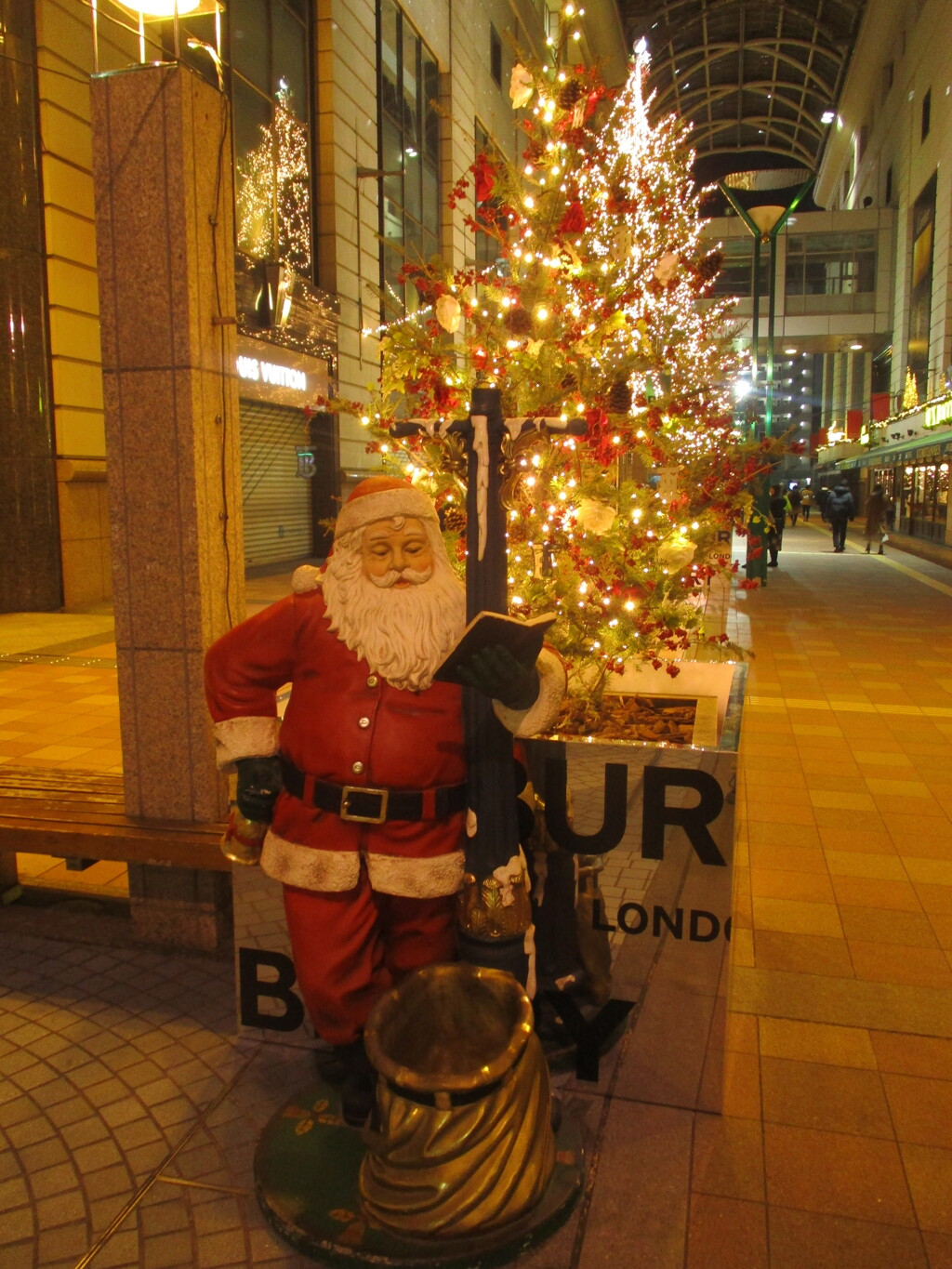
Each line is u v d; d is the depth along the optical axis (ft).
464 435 7.90
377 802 8.09
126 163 10.72
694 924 9.02
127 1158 8.49
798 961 11.89
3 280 38.06
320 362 57.00
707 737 10.25
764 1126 8.91
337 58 55.52
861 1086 9.48
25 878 14.67
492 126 80.23
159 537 11.25
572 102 12.14
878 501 76.54
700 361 13.64
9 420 39.01
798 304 141.90
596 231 12.36
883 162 139.23
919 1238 7.61
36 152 38.29
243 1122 8.95
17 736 21.74
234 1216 7.86
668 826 8.99
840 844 15.67
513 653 7.29
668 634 11.81
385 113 62.54
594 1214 7.84
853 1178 8.25
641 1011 9.21
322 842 8.23
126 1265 7.36
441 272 12.95
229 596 11.85
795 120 188.34
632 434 12.47
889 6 118.52
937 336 98.99
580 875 9.23
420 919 8.68
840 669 30.12
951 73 94.17
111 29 34.24
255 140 49.42
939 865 14.85
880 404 140.05
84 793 12.87
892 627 38.55
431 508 8.34
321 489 60.75
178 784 11.67
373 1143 7.36
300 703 8.36
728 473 12.56
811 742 21.85
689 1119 9.01
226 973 11.61
